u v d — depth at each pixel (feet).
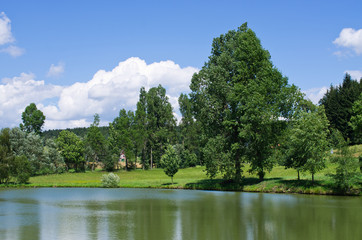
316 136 165.68
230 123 188.03
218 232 80.64
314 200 140.77
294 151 173.68
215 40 216.95
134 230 83.97
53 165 376.89
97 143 440.45
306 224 89.56
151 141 440.86
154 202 144.87
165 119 442.91
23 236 78.02
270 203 133.18
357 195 154.71
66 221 98.17
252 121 183.32
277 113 185.98
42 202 151.12
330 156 160.66
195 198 158.71
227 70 203.51
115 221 97.60
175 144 449.89
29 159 348.18
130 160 426.92
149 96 438.81
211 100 200.03
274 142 192.65
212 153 195.21
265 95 186.91
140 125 428.56
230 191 196.03
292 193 170.19
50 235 78.95
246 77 192.13
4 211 121.29
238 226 87.71
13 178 291.58
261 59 194.18
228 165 191.72
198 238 74.59
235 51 193.67
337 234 77.36
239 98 185.88
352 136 305.73
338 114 321.11
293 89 190.80
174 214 110.01
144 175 356.18
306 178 189.26
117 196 175.42
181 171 370.73
